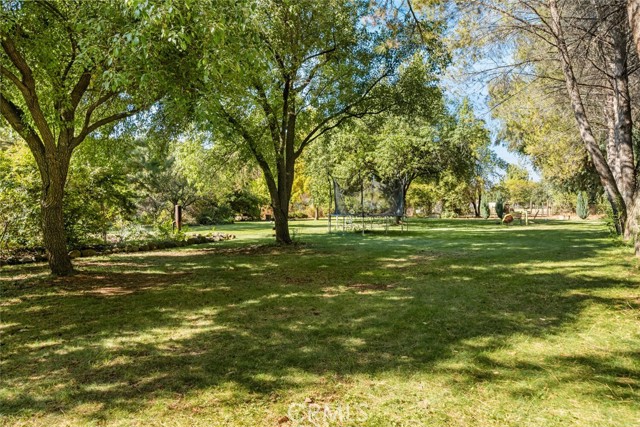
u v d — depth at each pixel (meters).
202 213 25.69
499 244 10.73
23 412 2.21
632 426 2.01
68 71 6.64
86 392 2.44
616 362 2.79
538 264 7.13
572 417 2.10
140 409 2.23
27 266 7.53
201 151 12.73
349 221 23.14
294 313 4.17
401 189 16.09
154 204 23.14
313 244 11.51
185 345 3.24
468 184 28.31
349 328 3.62
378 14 8.04
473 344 3.17
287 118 10.91
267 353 3.04
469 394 2.36
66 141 6.50
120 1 4.55
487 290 5.09
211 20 4.26
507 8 9.25
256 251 10.09
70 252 8.98
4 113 6.00
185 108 5.79
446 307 4.30
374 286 5.52
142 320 3.98
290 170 11.70
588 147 9.12
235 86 6.57
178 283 5.91
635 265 6.73
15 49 5.64
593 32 8.91
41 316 4.14
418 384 2.50
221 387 2.49
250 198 30.39
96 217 9.82
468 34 9.40
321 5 9.27
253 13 4.86
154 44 4.75
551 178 23.34
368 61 10.69
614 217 11.09
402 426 2.04
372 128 17.23
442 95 12.25
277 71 9.35
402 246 10.70
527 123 14.39
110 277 6.42
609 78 10.70
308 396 2.37
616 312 4.01
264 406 2.26
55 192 6.52
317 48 10.34
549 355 2.94
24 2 5.36
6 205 8.16
